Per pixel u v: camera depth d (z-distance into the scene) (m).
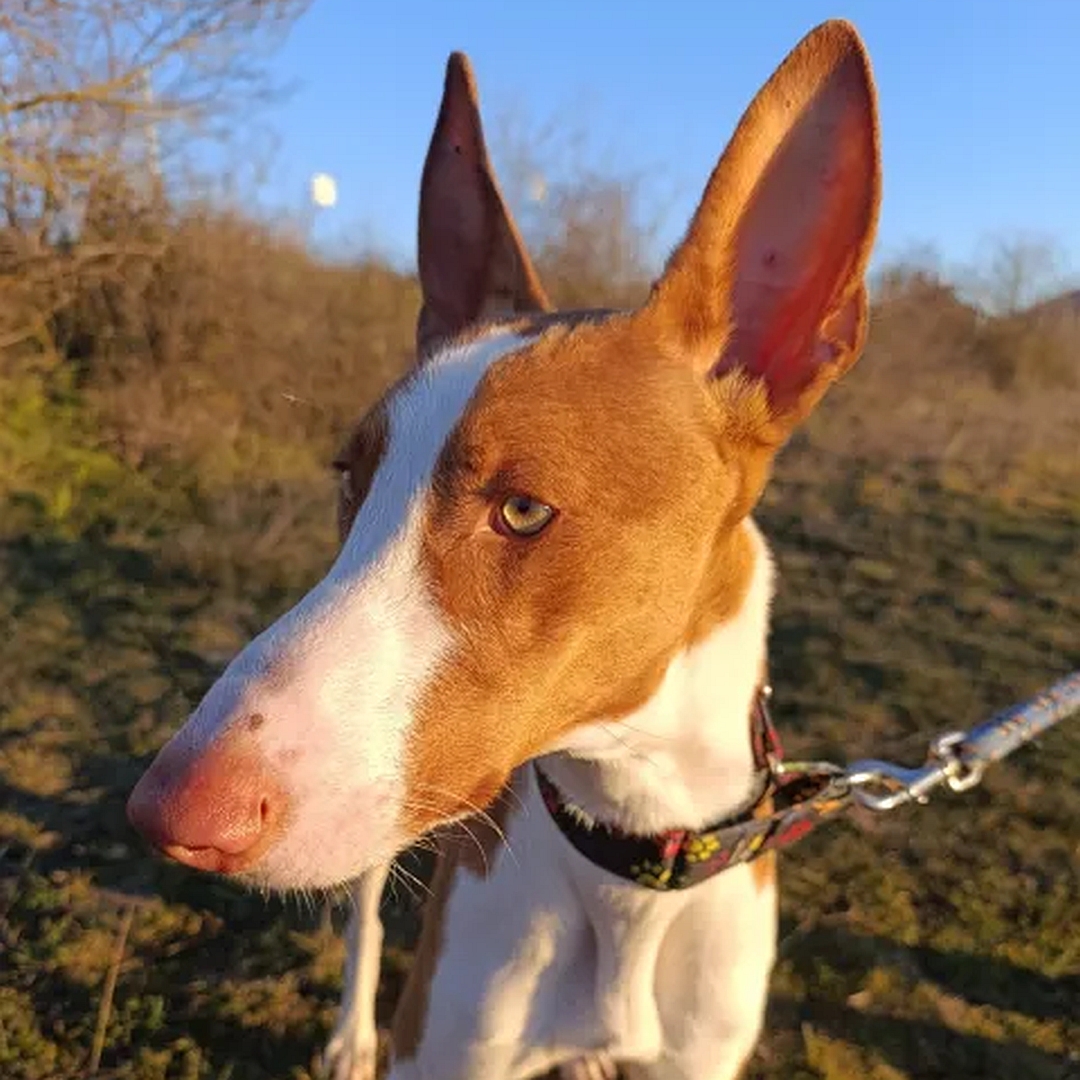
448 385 0.35
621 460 0.35
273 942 0.66
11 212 1.64
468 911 0.46
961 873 0.74
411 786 0.32
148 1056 0.58
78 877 0.70
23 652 0.99
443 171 0.46
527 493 0.34
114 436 1.55
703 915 0.44
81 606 1.10
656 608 0.36
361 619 0.33
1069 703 0.49
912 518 1.51
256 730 0.31
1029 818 0.80
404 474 0.34
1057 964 0.67
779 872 0.73
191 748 0.30
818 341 0.39
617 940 0.44
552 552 0.34
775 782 0.43
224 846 0.30
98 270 1.66
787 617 1.15
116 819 0.76
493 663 0.34
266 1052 0.60
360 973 0.60
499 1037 0.46
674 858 0.42
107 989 0.61
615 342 0.37
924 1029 0.63
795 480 1.67
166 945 0.66
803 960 0.66
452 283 0.47
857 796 0.45
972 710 0.96
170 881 0.70
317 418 1.75
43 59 1.55
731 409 0.38
